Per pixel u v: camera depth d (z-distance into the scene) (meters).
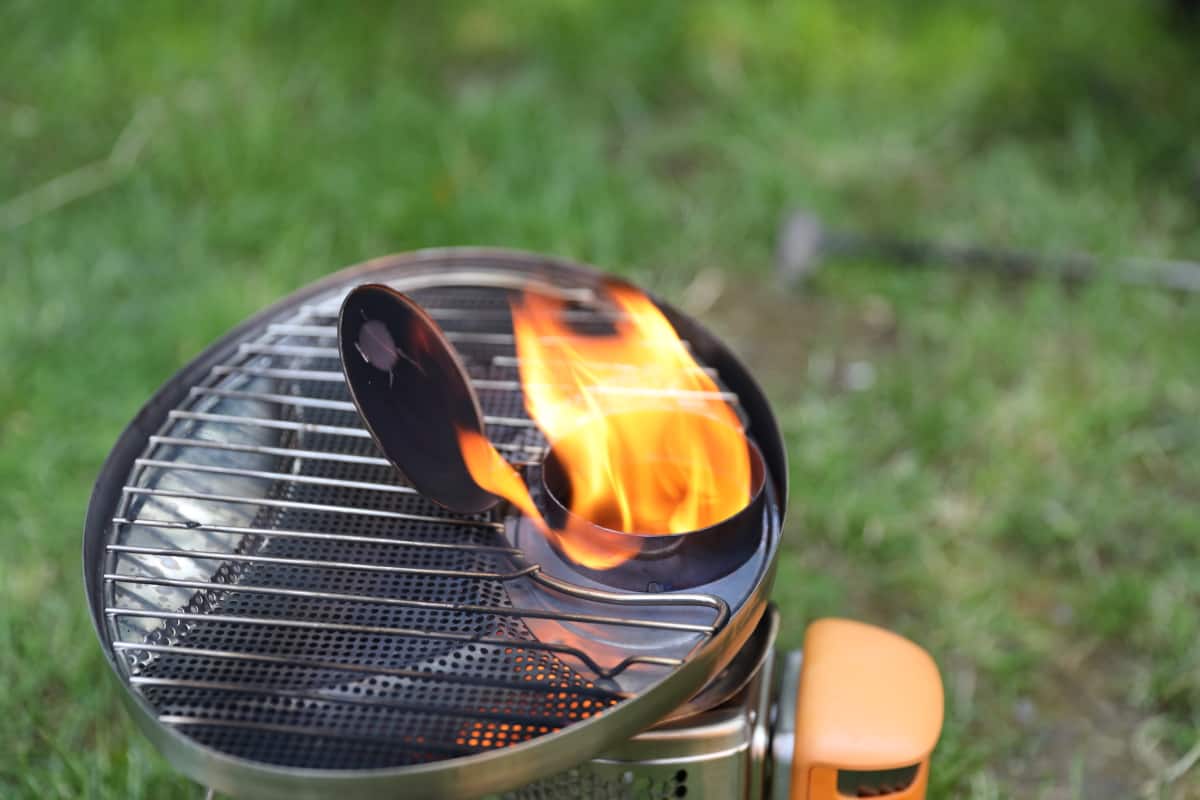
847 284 2.75
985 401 2.38
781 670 1.38
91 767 1.66
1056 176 3.11
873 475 2.26
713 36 3.60
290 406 1.47
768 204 2.97
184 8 3.51
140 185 2.90
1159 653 1.92
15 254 2.71
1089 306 2.62
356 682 1.14
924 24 3.66
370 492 1.37
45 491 2.12
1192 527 2.11
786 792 1.25
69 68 3.26
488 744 1.07
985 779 1.69
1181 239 2.89
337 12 3.57
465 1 3.75
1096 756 1.78
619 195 2.94
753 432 1.46
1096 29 3.67
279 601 1.22
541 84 3.37
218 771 1.02
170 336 2.46
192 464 1.39
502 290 1.67
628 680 1.13
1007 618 1.96
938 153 3.22
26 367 2.38
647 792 1.21
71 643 1.87
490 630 1.19
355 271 1.66
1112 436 2.32
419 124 3.12
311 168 2.95
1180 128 3.25
